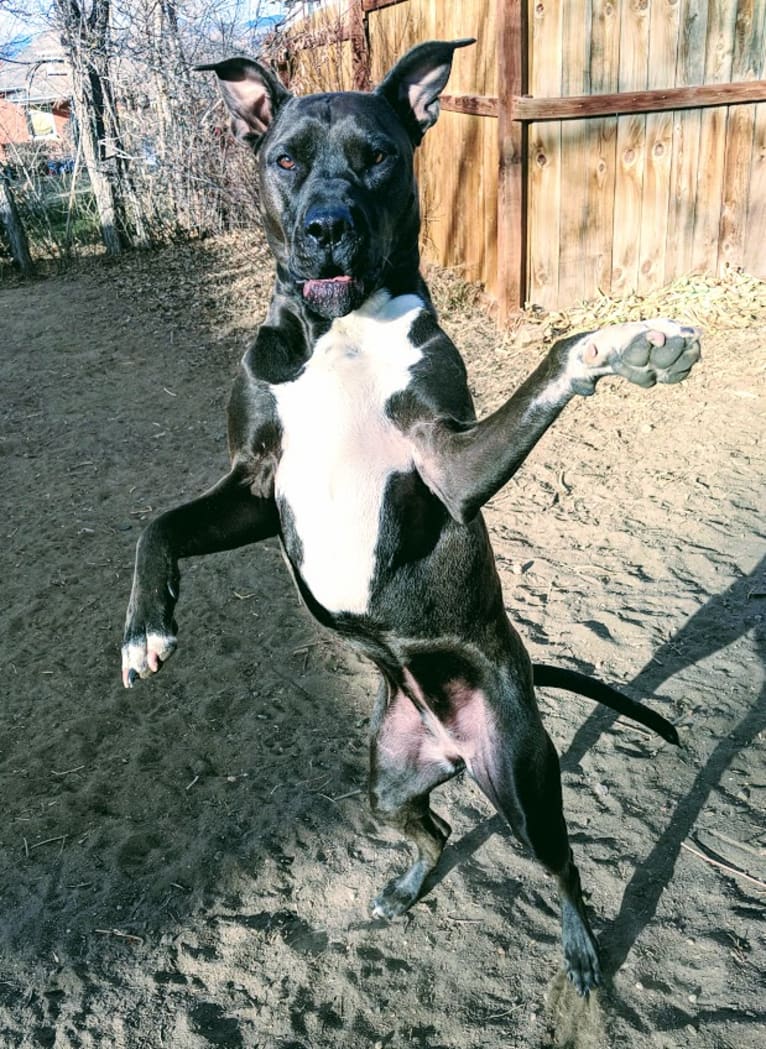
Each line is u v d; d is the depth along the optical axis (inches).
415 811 49.3
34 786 63.9
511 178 123.2
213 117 211.8
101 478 109.1
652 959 47.4
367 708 68.2
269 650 75.9
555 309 131.8
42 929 53.2
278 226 46.2
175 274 198.5
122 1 205.6
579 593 76.6
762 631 69.7
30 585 88.4
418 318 43.8
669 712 63.5
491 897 52.2
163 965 50.4
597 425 103.8
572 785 58.7
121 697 72.1
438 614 43.6
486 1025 45.5
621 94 122.1
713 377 109.9
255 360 44.4
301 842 57.2
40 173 231.1
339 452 42.3
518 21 116.9
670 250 133.3
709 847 53.4
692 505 86.4
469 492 37.7
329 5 189.8
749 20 124.9
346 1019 46.6
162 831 59.2
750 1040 43.1
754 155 131.4
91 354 152.5
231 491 44.1
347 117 44.6
